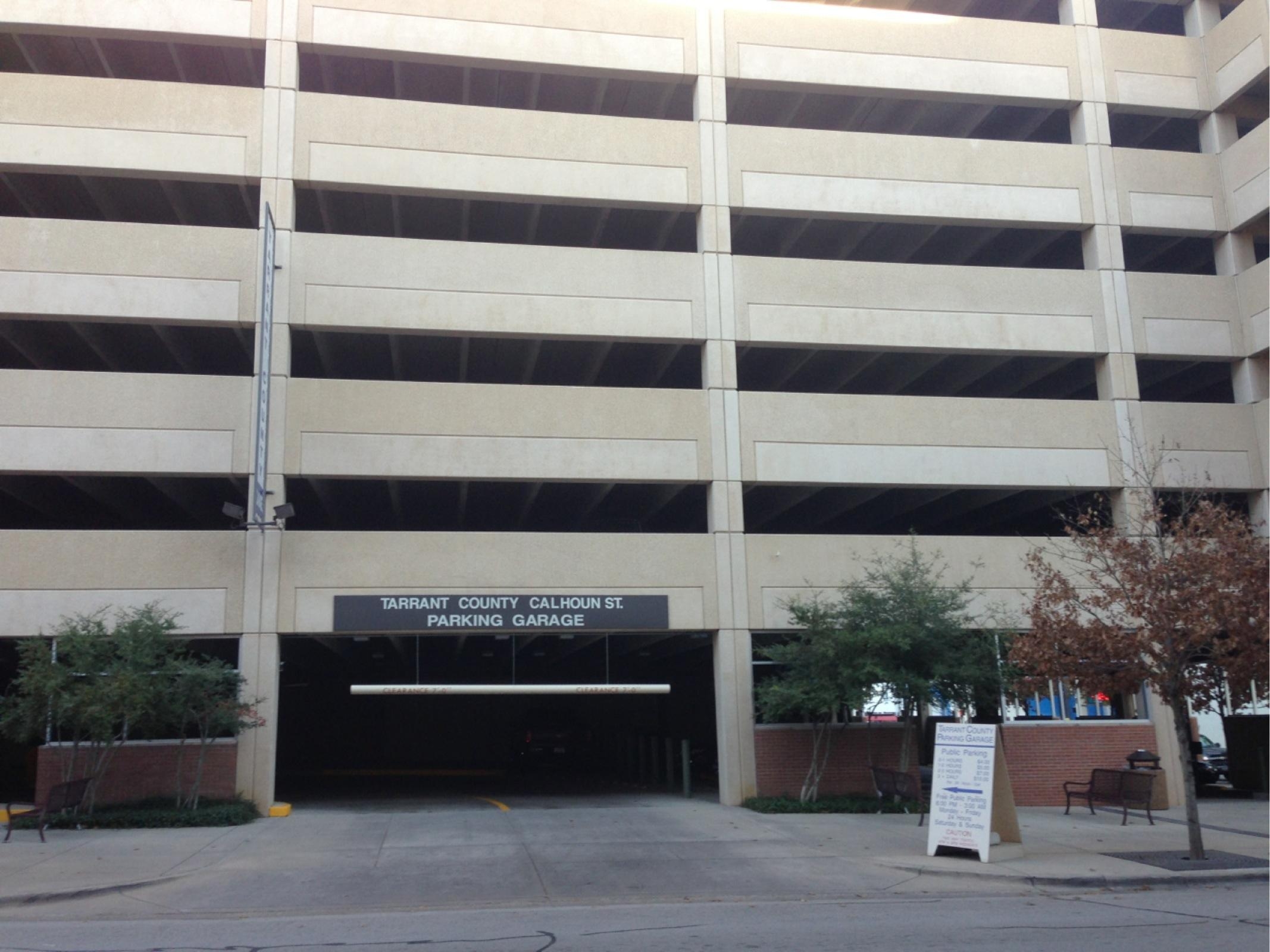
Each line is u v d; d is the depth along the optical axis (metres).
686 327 20.34
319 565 18.42
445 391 19.31
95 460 18.12
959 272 21.42
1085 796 17.84
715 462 19.91
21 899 11.16
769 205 21.08
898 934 9.34
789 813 18.08
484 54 20.53
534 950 8.81
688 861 13.57
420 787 25.98
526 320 19.81
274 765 18.11
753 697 19.41
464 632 18.84
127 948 9.04
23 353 20.22
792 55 21.75
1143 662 13.75
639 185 20.67
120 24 19.38
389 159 19.86
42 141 18.91
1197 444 21.44
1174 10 25.11
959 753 13.92
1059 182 22.16
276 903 11.28
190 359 21.55
